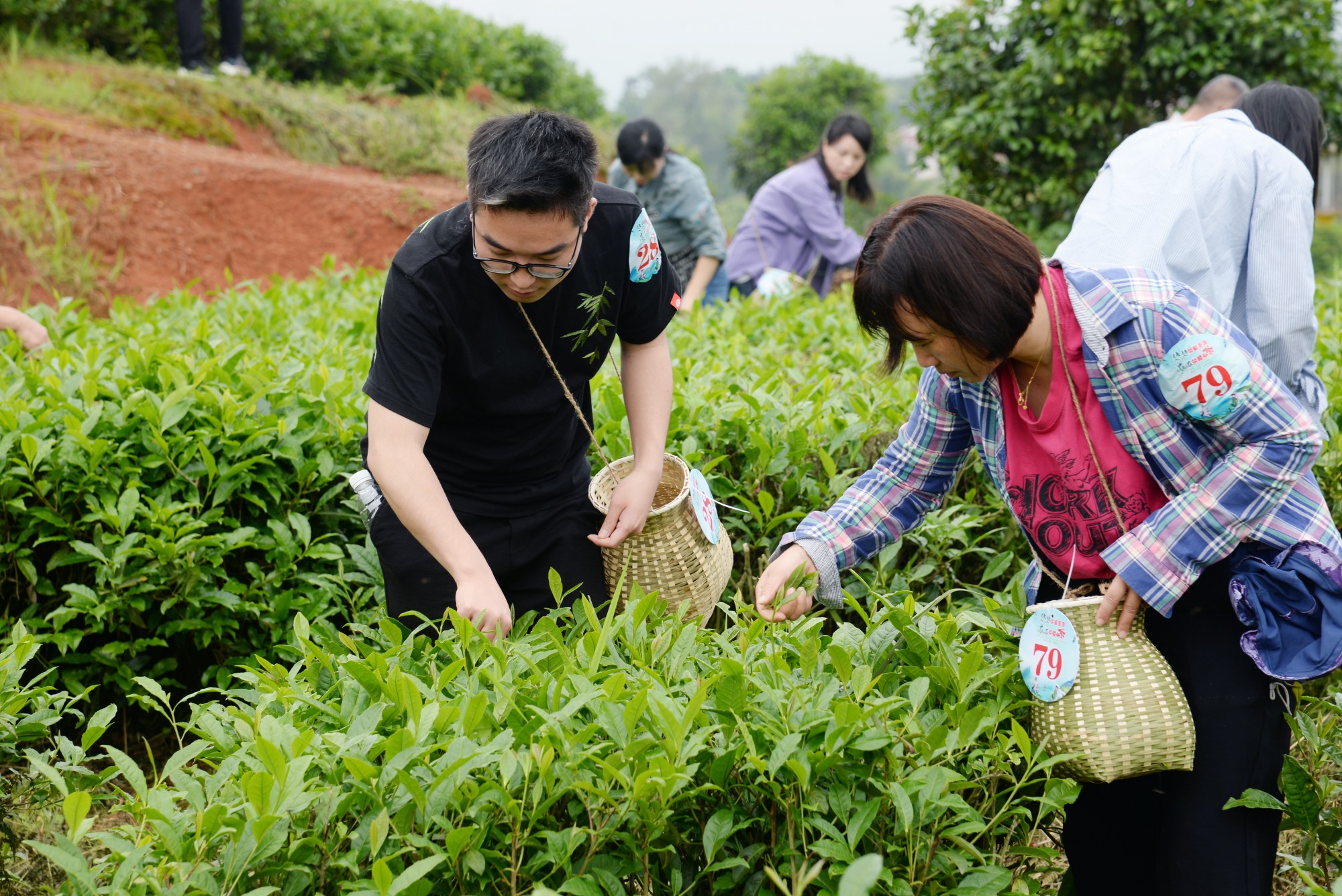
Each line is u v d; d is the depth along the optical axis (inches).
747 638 76.9
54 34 394.6
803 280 228.4
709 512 96.3
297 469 121.6
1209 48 260.4
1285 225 98.8
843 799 66.6
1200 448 74.2
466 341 89.9
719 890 69.4
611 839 66.3
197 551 115.3
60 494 117.3
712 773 65.6
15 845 89.5
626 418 123.0
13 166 288.7
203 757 74.0
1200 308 72.6
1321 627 73.5
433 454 99.5
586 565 101.3
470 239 87.1
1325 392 102.8
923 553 121.2
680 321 184.5
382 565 100.7
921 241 70.4
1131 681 73.1
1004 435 80.0
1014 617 83.4
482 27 597.3
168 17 430.0
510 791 63.9
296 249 340.2
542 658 75.6
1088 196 106.8
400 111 457.4
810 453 124.1
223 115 378.6
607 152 553.9
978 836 76.1
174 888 58.0
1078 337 73.8
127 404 119.7
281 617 116.1
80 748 81.0
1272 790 76.8
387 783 62.0
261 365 135.1
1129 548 73.5
